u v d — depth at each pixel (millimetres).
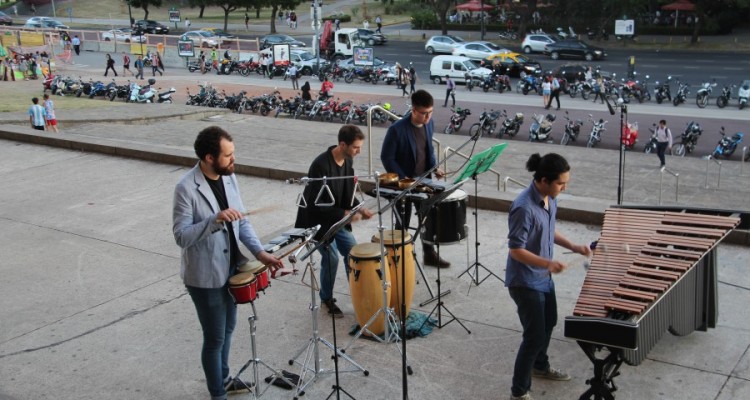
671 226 5422
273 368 5766
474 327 6328
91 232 9320
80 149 14047
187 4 88250
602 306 4426
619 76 39250
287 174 11258
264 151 19344
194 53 49906
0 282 7781
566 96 34594
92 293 7438
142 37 52156
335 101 30828
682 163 19797
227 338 5254
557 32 57000
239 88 39219
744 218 5637
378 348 6039
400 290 6141
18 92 32188
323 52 51750
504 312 6590
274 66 43906
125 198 10789
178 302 7156
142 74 42281
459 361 5781
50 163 13172
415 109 6766
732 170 19156
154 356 6094
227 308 5094
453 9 67500
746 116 28188
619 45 52125
